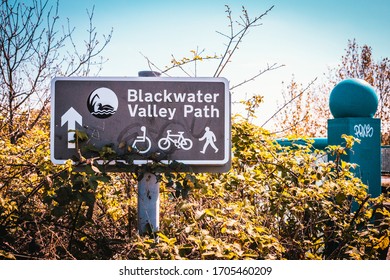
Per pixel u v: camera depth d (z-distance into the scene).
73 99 2.54
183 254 2.36
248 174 3.34
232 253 2.21
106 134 2.54
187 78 2.57
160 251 2.20
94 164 2.46
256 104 3.92
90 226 3.03
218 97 2.57
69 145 2.53
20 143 4.16
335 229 3.66
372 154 5.20
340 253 3.45
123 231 3.22
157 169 2.50
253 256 2.43
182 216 3.00
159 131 2.55
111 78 2.55
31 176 3.36
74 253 2.85
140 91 2.56
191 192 3.03
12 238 2.86
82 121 2.54
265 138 3.64
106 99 2.55
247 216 2.79
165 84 2.56
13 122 4.51
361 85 5.23
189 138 2.56
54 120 2.54
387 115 20.23
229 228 2.71
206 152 2.56
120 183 3.44
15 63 5.06
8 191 3.16
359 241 3.32
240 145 3.60
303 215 3.47
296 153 3.84
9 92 4.80
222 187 3.14
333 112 5.39
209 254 2.18
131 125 2.55
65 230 3.07
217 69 3.70
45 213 3.23
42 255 2.87
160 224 2.96
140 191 2.61
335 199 3.69
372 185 5.19
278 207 3.26
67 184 2.70
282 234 3.32
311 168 3.60
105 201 3.33
